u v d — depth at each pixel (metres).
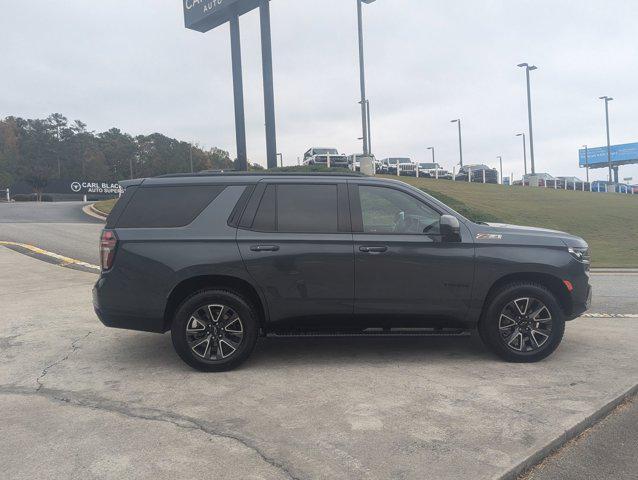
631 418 3.98
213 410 4.02
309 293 5.02
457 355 5.50
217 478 3.03
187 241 4.97
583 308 5.31
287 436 3.56
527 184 47.53
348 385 4.56
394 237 5.09
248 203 5.14
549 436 3.53
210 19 34.03
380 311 5.09
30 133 126.12
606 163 88.69
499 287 5.28
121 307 4.95
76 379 4.76
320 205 5.18
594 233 22.52
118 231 5.02
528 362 5.21
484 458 3.24
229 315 5.00
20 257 12.99
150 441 3.50
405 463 3.19
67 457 3.29
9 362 5.26
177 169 120.62
